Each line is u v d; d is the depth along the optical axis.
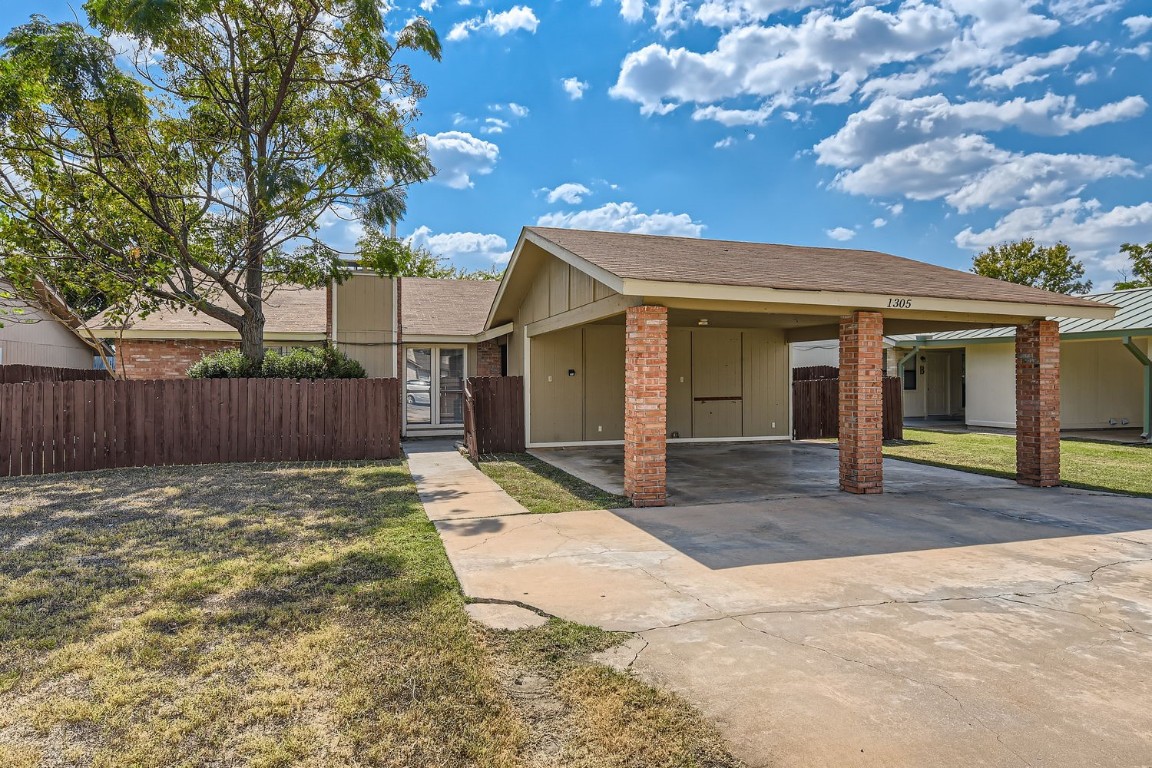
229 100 12.62
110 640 3.66
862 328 8.26
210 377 11.83
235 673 3.29
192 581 4.67
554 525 6.57
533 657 3.50
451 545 5.76
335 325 15.15
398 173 12.72
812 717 2.89
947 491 8.59
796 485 9.08
